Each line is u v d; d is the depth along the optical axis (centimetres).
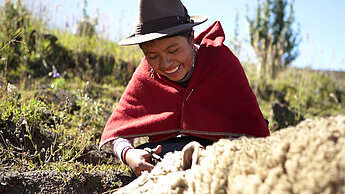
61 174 219
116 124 236
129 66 598
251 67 838
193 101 221
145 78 236
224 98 220
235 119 218
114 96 474
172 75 208
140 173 205
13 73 448
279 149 100
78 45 593
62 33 632
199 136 218
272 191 93
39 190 205
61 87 441
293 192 90
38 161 248
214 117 217
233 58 228
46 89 410
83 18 688
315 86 827
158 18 200
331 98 775
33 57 500
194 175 124
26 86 413
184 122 220
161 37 191
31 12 567
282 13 1102
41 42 532
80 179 220
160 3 201
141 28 203
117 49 677
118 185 227
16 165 231
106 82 544
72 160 245
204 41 231
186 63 204
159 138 231
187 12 221
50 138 271
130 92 240
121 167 257
